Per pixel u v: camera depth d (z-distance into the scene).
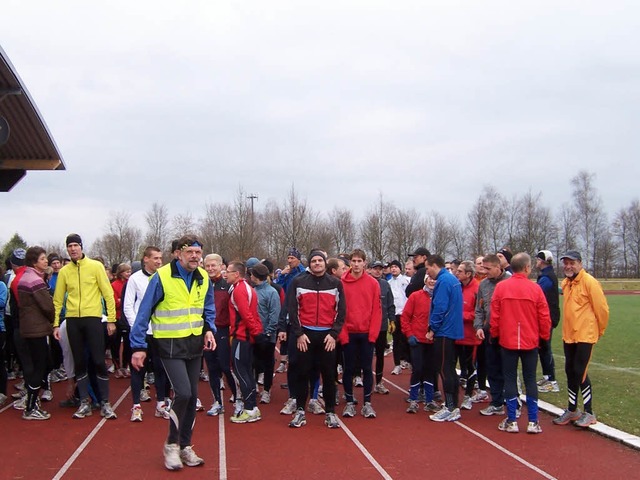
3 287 9.24
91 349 8.29
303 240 39.47
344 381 8.69
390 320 11.23
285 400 9.96
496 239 53.59
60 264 12.16
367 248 46.78
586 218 65.81
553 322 9.53
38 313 8.09
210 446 7.05
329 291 7.92
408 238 48.69
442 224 54.72
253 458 6.59
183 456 6.30
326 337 7.84
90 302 8.27
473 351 9.29
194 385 6.32
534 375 7.74
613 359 13.68
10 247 53.62
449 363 8.36
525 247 52.16
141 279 8.34
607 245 66.31
